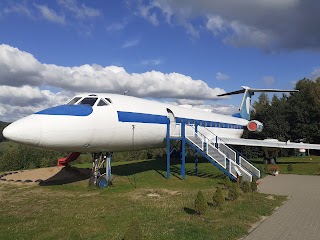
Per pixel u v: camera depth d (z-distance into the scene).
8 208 12.26
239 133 36.12
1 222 10.15
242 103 40.81
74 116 14.73
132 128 17.42
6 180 20.41
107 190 16.09
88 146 15.71
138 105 18.69
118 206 12.27
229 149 22.41
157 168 24.91
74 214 11.06
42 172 23.36
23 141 13.30
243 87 40.88
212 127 28.20
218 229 9.16
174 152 31.92
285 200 14.07
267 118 54.50
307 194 15.73
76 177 20.64
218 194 11.95
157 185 17.80
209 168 25.52
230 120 33.44
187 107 27.95
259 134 54.56
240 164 22.70
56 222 10.04
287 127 52.47
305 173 25.06
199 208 10.60
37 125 13.52
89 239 8.34
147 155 41.72
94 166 17.36
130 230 7.05
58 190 16.27
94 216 10.71
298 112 52.41
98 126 15.52
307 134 51.81
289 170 26.34
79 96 16.77
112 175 21.08
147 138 18.95
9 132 13.05
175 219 10.18
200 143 20.94
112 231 8.97
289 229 9.43
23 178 21.42
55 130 13.97
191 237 8.41
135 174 21.73
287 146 28.17
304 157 45.16
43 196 14.73
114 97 17.62
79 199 13.82
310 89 53.59
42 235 8.73
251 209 11.78
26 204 12.98
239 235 8.73
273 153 31.62
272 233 9.02
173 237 8.38
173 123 22.25
